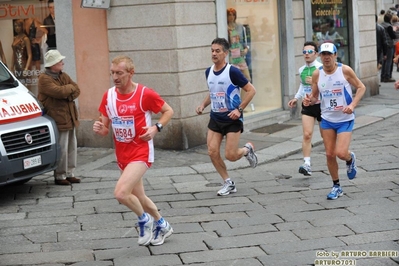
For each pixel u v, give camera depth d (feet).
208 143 31.78
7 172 31.55
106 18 43.91
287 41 52.16
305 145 34.76
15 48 47.85
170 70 42.24
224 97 30.86
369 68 63.21
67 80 35.53
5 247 25.70
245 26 49.37
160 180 35.91
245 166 38.01
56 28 45.70
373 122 50.26
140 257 23.95
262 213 28.71
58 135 34.47
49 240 26.37
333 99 29.50
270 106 51.88
